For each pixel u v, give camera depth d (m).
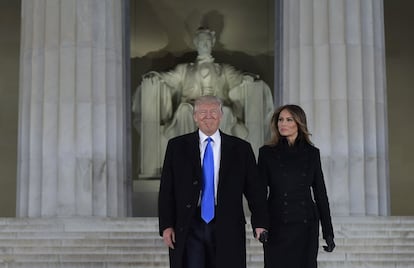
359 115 46.34
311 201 21.84
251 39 61.69
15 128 68.75
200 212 20.91
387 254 36.34
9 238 37.50
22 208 46.97
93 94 46.19
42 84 46.66
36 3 47.59
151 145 58.53
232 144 21.39
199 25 61.84
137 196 58.06
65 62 46.19
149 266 35.72
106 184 45.88
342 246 36.81
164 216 21.09
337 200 45.59
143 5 62.03
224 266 20.64
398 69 70.88
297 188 21.62
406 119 70.44
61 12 46.62
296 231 21.44
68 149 45.53
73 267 35.75
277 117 22.06
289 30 48.38
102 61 46.62
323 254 36.31
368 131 46.56
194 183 20.91
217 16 61.84
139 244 37.03
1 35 69.62
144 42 61.66
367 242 37.19
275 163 21.75
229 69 59.56
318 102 46.41
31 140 46.59
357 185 45.84
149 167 58.44
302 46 47.25
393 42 71.19
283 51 49.47
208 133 21.25
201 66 59.44
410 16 71.19
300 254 21.47
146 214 57.91
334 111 46.28
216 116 21.16
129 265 35.69
